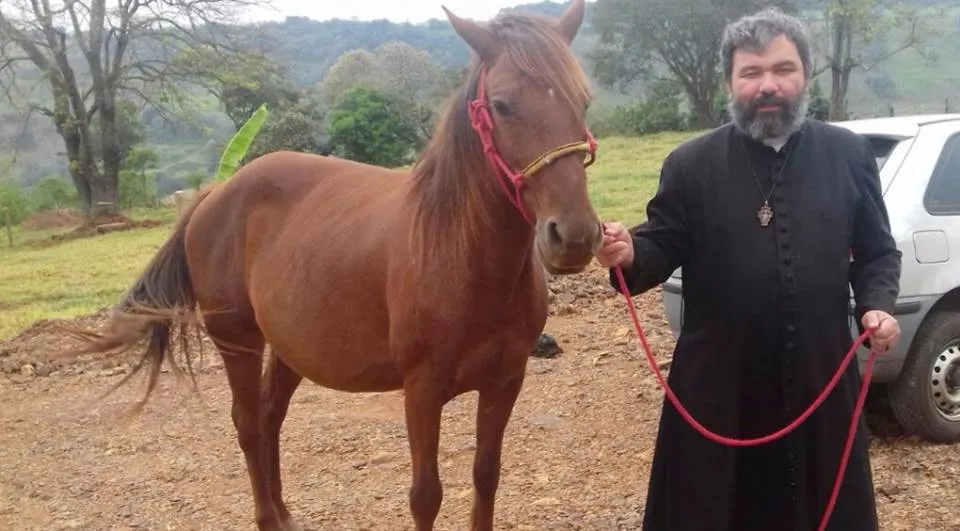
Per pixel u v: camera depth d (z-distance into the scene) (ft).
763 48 8.43
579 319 25.12
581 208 7.88
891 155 15.39
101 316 30.04
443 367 9.76
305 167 13.00
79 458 17.62
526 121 8.15
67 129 94.27
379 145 101.40
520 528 13.01
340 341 11.12
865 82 162.81
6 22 86.48
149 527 14.20
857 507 8.70
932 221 14.74
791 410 8.66
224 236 13.35
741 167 8.75
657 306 25.63
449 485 15.01
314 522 13.91
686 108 161.58
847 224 8.59
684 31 131.13
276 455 13.65
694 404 8.95
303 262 11.62
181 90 94.48
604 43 145.18
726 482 8.79
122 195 106.32
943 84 164.66
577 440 16.48
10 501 15.60
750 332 8.63
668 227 9.04
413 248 9.75
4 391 22.52
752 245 8.59
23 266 55.16
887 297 8.48
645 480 14.58
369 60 143.84
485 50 8.75
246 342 13.42
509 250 9.21
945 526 12.28
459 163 9.18
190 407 20.52
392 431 17.94
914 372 14.87
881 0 119.24
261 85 103.45
